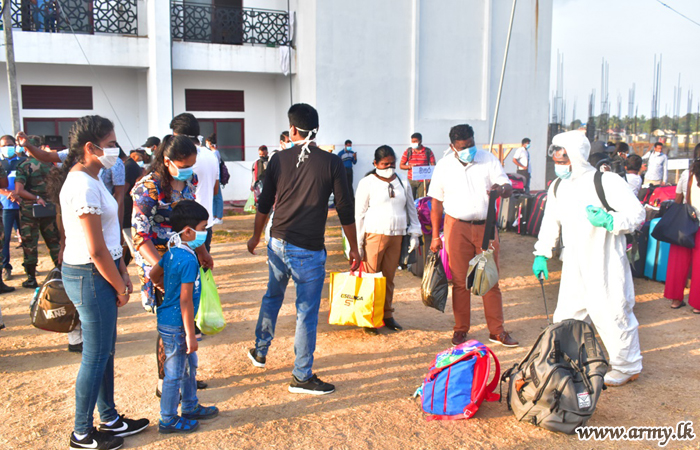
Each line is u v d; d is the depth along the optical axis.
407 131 16.23
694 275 6.21
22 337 5.52
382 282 5.50
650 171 14.59
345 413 4.02
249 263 8.67
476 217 5.17
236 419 3.92
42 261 8.57
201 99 15.78
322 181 4.20
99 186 3.31
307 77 15.33
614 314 4.34
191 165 3.94
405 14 15.81
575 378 3.79
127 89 14.95
